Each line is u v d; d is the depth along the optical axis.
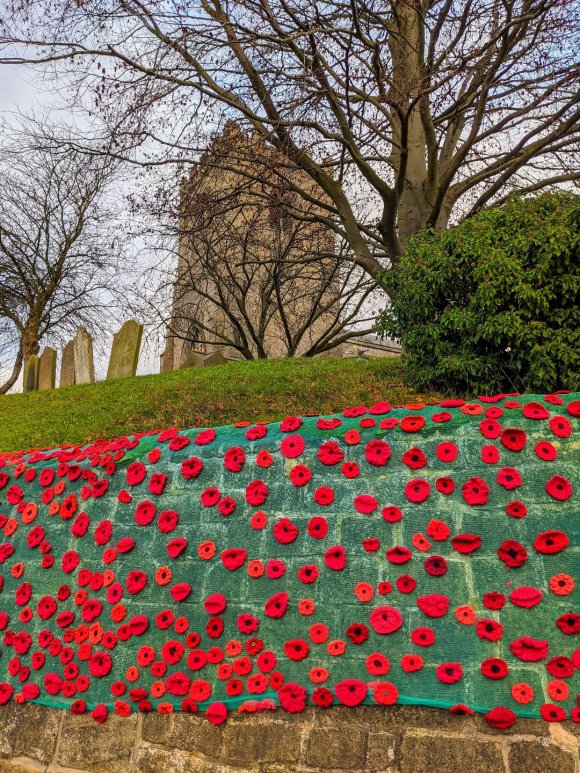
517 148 9.69
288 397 7.09
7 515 5.07
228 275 15.44
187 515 4.18
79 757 3.72
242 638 3.63
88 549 4.46
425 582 3.42
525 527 3.40
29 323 18.83
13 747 4.00
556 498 3.43
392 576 3.50
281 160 9.80
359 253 10.41
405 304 6.43
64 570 4.48
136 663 3.86
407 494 3.67
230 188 10.64
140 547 4.23
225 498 4.09
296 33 8.47
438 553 3.48
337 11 9.52
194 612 3.84
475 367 5.69
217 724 3.44
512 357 5.58
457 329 5.86
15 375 20.30
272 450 4.16
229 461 4.20
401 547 3.53
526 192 9.97
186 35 8.22
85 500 4.68
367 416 4.16
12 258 17.69
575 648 3.06
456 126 10.61
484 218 6.06
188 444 4.51
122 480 4.58
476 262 5.79
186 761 3.42
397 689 3.19
